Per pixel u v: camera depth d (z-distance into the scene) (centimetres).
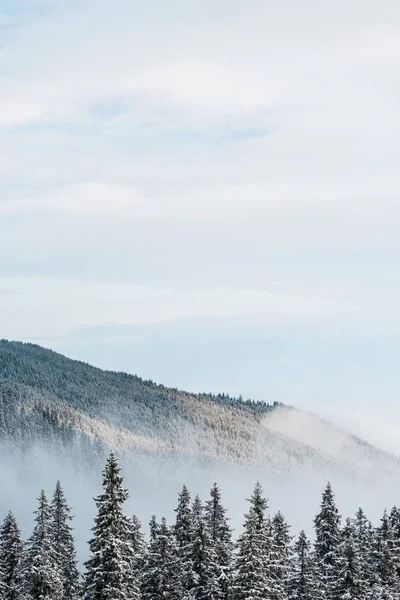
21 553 5466
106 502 4138
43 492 5394
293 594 5269
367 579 5756
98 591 4025
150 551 5456
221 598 5375
